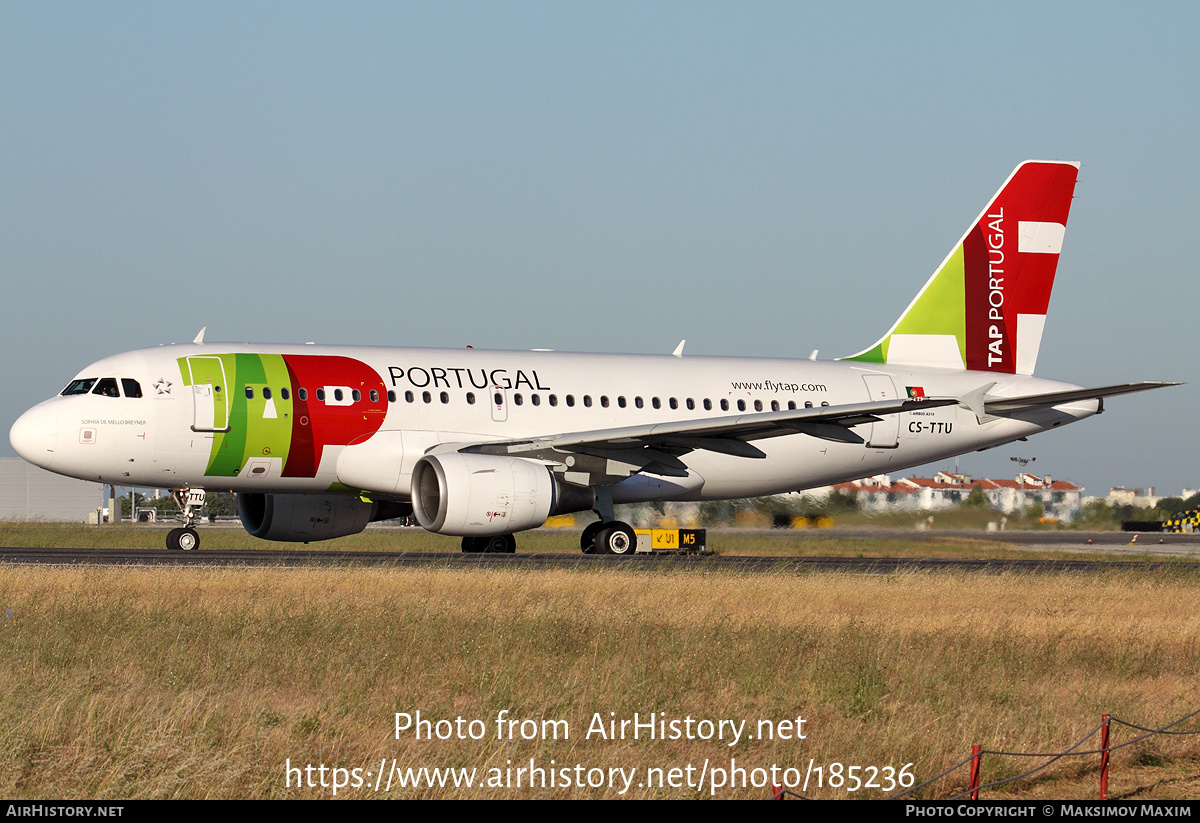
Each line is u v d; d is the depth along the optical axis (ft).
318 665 151.43
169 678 140.26
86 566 250.78
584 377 356.18
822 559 359.25
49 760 108.37
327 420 324.80
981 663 169.27
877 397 384.06
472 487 307.58
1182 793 118.01
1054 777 122.11
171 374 318.65
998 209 403.54
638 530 385.50
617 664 156.15
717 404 366.02
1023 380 399.65
